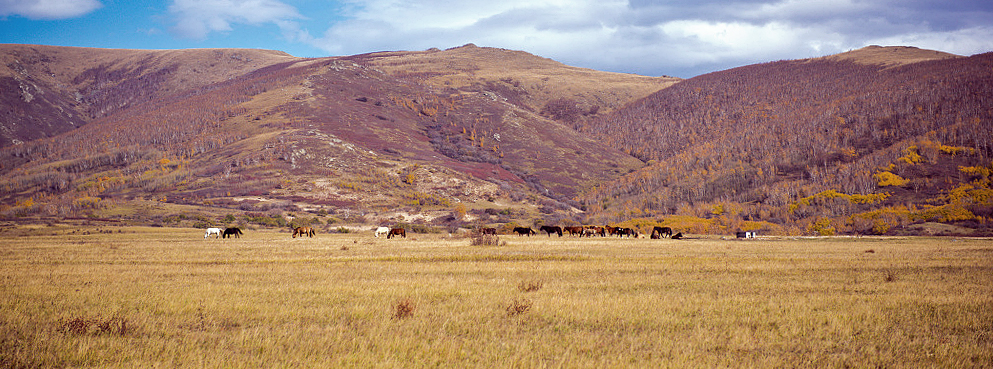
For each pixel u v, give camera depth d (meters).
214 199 129.62
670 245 40.41
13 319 11.15
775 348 9.45
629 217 134.50
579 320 11.54
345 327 10.76
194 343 9.42
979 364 8.47
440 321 11.38
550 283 17.33
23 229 61.03
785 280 18.31
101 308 12.53
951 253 31.61
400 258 27.45
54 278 18.34
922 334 10.34
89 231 58.88
